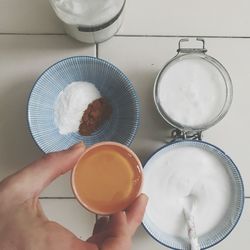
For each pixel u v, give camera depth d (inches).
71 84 17.1
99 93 17.3
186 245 16.8
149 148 17.5
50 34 17.4
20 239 10.9
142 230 17.7
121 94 17.1
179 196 17.1
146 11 17.5
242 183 16.7
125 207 13.7
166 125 17.5
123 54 17.5
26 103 17.4
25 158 17.4
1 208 11.3
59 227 11.2
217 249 17.8
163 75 16.4
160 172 16.9
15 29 17.3
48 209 17.5
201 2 17.5
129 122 16.8
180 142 16.4
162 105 16.2
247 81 17.7
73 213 17.6
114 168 13.9
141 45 17.5
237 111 17.7
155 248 17.7
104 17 15.1
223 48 17.6
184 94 16.4
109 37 17.2
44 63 17.4
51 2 15.3
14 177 11.6
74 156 12.0
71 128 17.0
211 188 17.1
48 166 11.7
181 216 17.1
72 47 17.4
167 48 17.5
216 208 17.2
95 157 13.9
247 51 17.6
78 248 10.9
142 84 17.5
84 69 16.9
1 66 17.3
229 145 17.7
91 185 13.8
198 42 17.5
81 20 15.1
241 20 17.6
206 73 16.6
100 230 12.5
